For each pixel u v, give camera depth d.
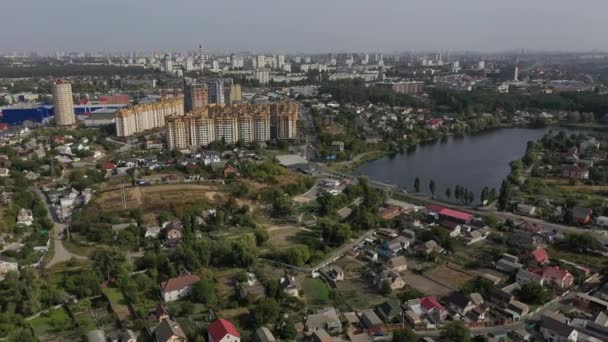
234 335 151.62
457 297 178.50
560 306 179.25
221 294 187.88
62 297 180.62
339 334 162.00
